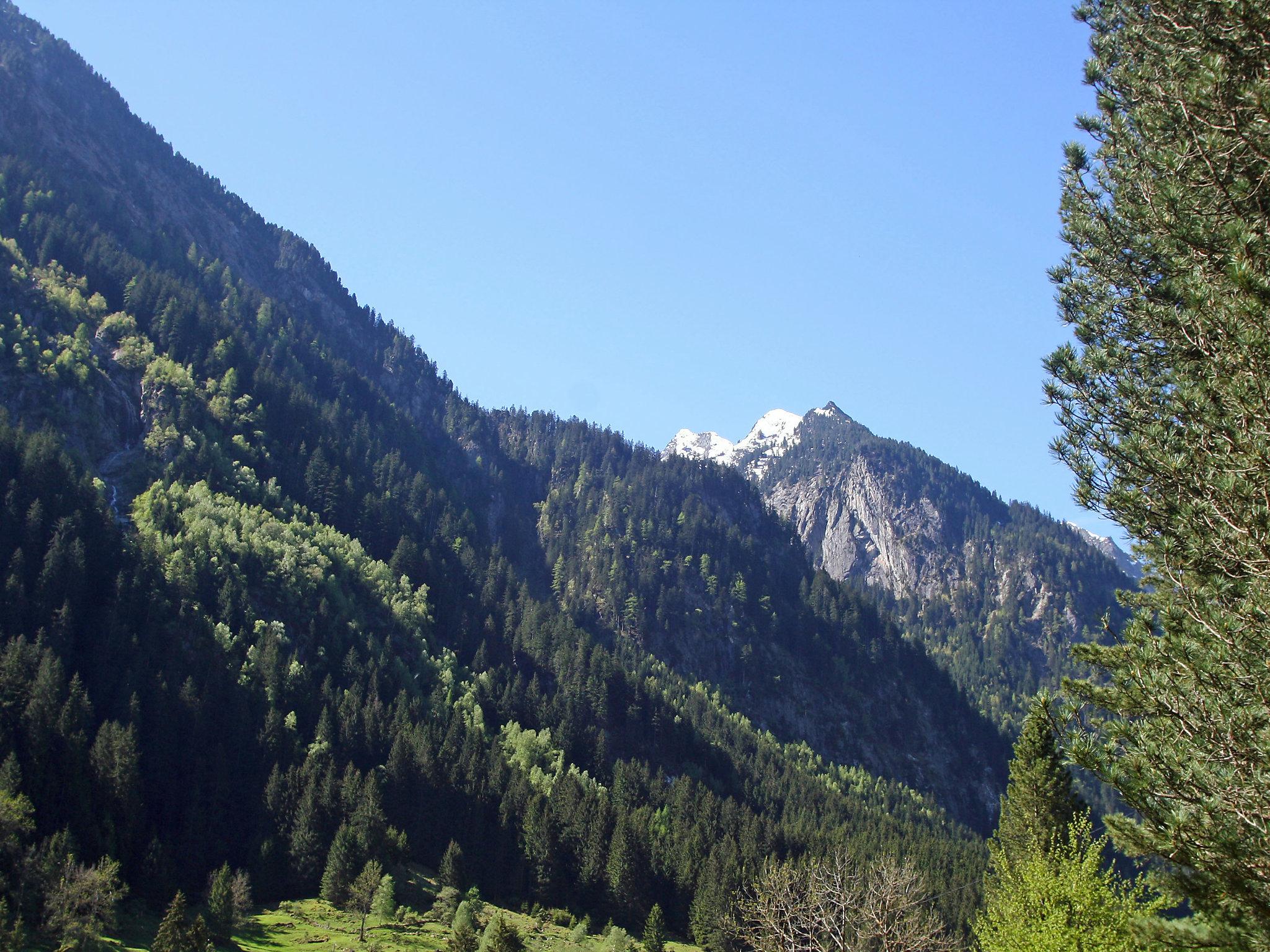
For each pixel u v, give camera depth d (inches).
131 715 5310.0
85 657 5713.6
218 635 6510.8
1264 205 937.5
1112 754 960.9
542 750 7426.2
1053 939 1649.9
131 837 4731.8
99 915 3900.1
